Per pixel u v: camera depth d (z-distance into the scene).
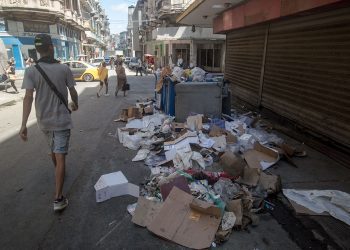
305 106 5.98
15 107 10.67
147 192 3.78
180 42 27.38
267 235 2.99
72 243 2.90
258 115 7.91
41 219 3.30
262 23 7.77
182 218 2.99
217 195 3.43
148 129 6.32
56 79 3.31
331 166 4.66
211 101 6.85
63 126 3.38
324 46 5.32
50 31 27.78
